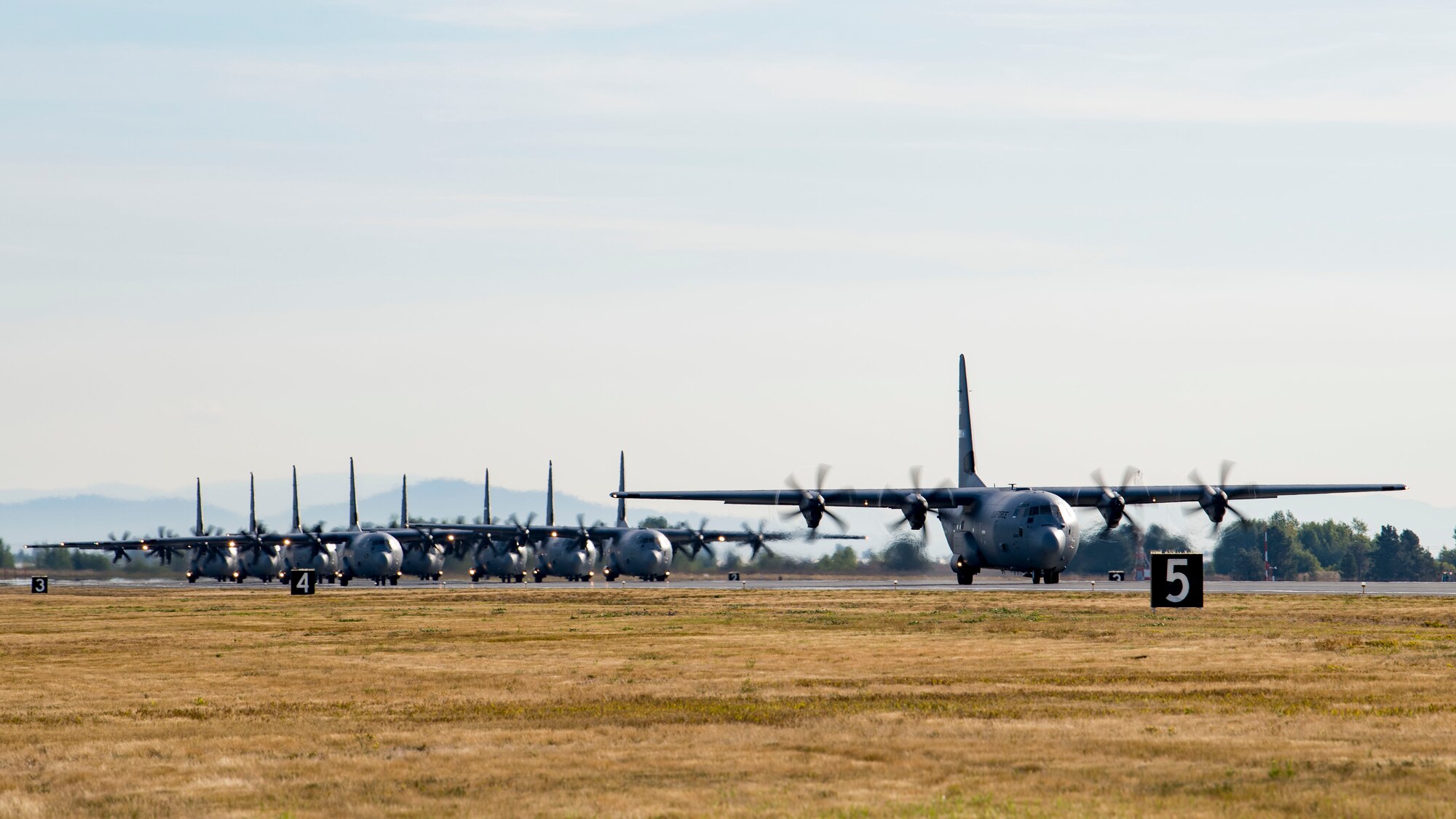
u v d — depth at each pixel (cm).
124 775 4381
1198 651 7856
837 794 3900
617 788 4044
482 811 3769
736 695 6194
